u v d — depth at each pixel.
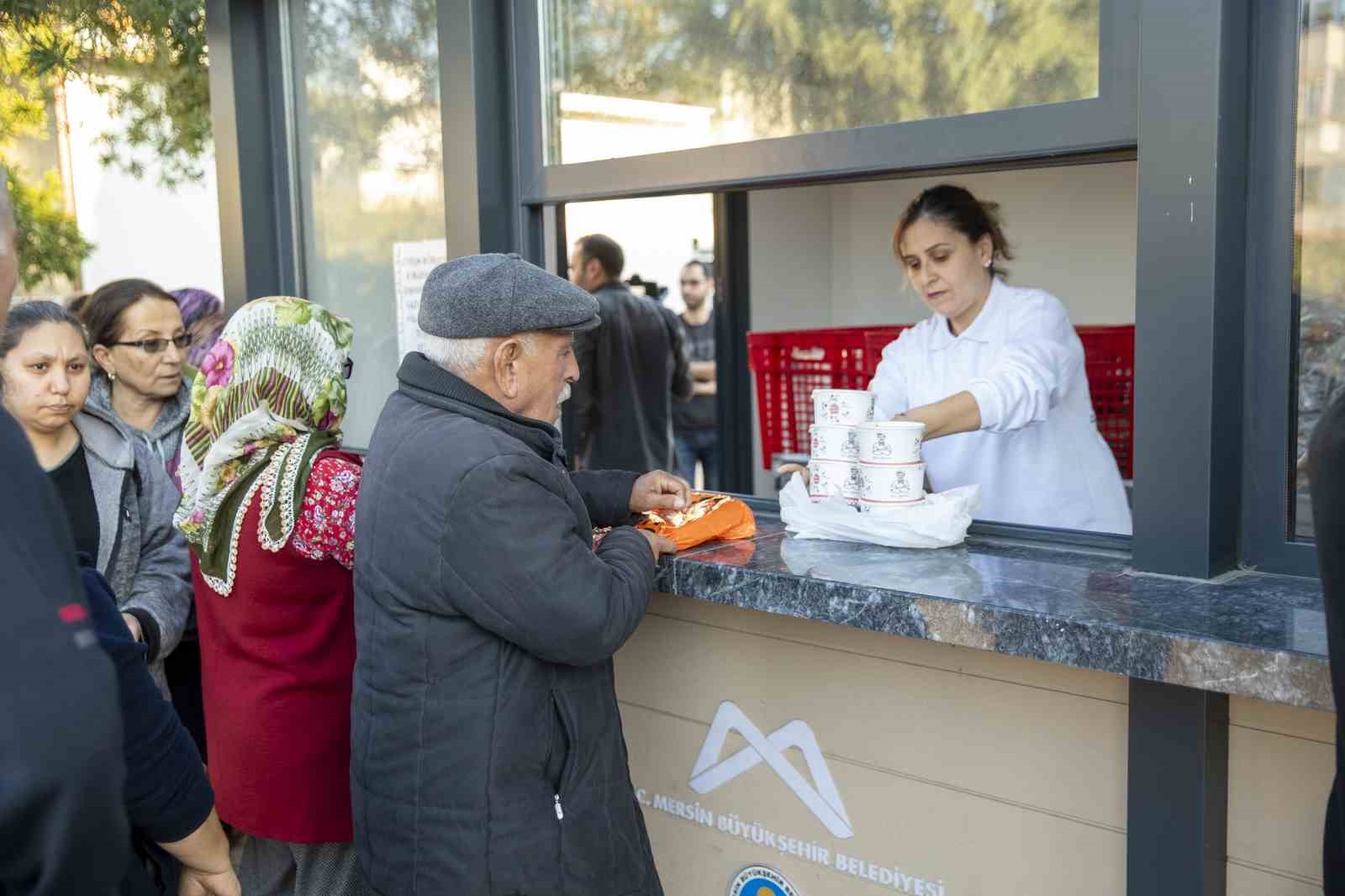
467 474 1.63
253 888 2.37
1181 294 1.61
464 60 2.50
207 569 2.12
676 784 2.24
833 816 2.01
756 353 3.82
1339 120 1.58
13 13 3.54
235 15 3.04
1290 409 1.66
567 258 3.09
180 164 4.38
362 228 2.96
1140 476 1.69
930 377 2.82
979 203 2.69
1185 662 1.39
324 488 2.01
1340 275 1.61
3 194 1.08
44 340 2.35
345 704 2.12
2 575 0.91
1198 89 1.56
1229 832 1.62
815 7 2.04
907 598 1.62
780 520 2.24
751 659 2.09
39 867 0.91
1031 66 1.80
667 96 2.28
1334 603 1.07
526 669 1.70
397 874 1.76
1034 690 1.75
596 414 4.50
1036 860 1.78
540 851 1.68
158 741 1.41
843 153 2.02
